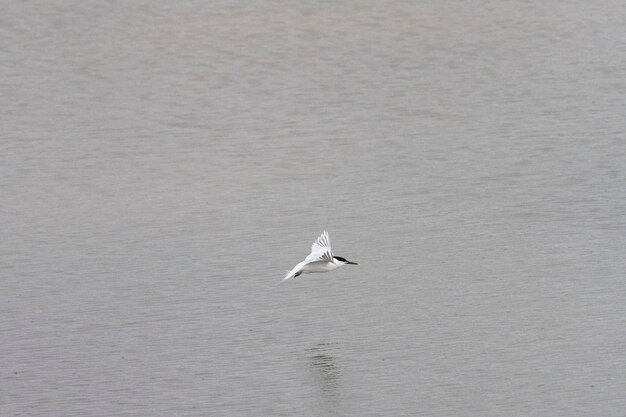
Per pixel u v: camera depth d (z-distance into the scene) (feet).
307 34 141.90
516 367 69.31
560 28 142.51
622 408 64.28
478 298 78.64
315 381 68.44
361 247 87.81
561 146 109.19
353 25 144.56
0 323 76.54
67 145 112.57
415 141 111.96
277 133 115.03
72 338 74.43
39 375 69.82
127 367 70.64
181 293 80.64
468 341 72.69
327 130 115.34
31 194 100.73
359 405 65.72
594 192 97.96
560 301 77.71
